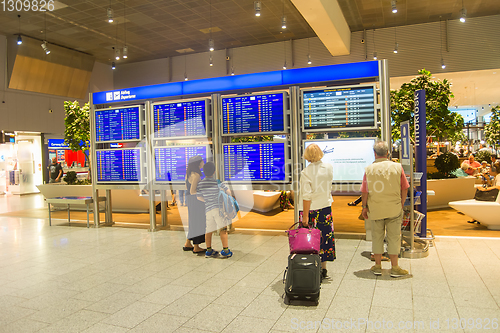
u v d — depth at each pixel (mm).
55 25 13211
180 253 4660
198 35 14977
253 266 3992
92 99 6625
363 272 3656
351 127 5137
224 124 5668
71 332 2504
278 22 13766
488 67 13922
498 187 5758
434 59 14477
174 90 6055
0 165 14859
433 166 9508
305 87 5578
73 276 3807
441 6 12781
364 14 13367
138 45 16000
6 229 6816
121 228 6590
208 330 2471
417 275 3486
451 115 8297
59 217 8250
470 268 3633
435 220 6520
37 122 15602
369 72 5051
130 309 2889
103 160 6504
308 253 2973
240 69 17000
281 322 2564
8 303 3088
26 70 14703
